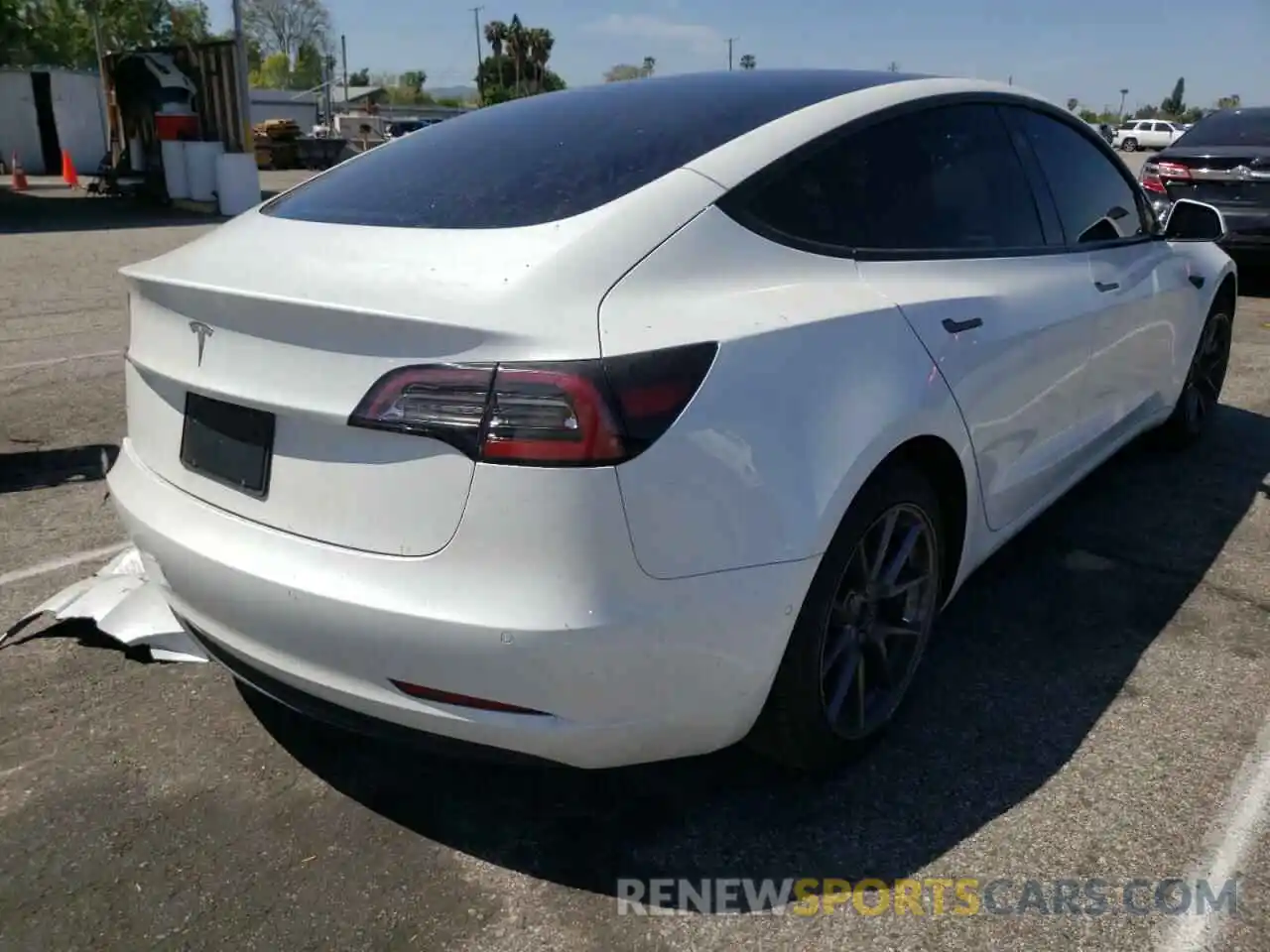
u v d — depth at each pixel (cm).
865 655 273
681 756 233
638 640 206
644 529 203
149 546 248
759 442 219
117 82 2067
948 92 320
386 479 206
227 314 224
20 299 960
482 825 255
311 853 245
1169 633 342
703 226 237
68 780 270
